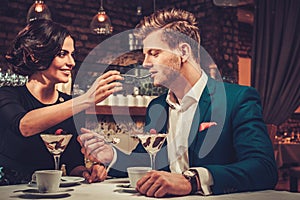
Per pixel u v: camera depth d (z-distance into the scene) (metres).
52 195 1.36
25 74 2.62
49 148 1.49
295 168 5.45
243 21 6.71
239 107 1.67
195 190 1.37
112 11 6.20
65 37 2.69
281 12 5.52
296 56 5.43
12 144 2.30
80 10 5.87
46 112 1.93
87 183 1.63
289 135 7.18
